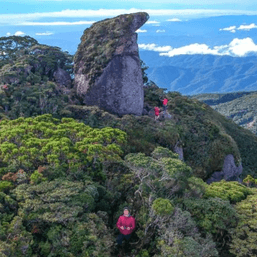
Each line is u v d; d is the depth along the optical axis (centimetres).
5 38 4378
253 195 1691
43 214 1215
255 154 5278
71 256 1107
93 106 2827
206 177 3145
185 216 1319
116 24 3127
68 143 1689
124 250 1336
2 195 1305
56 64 3497
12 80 2889
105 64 2964
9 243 1087
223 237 1443
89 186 1423
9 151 1600
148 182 1488
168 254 1141
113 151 1786
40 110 2561
